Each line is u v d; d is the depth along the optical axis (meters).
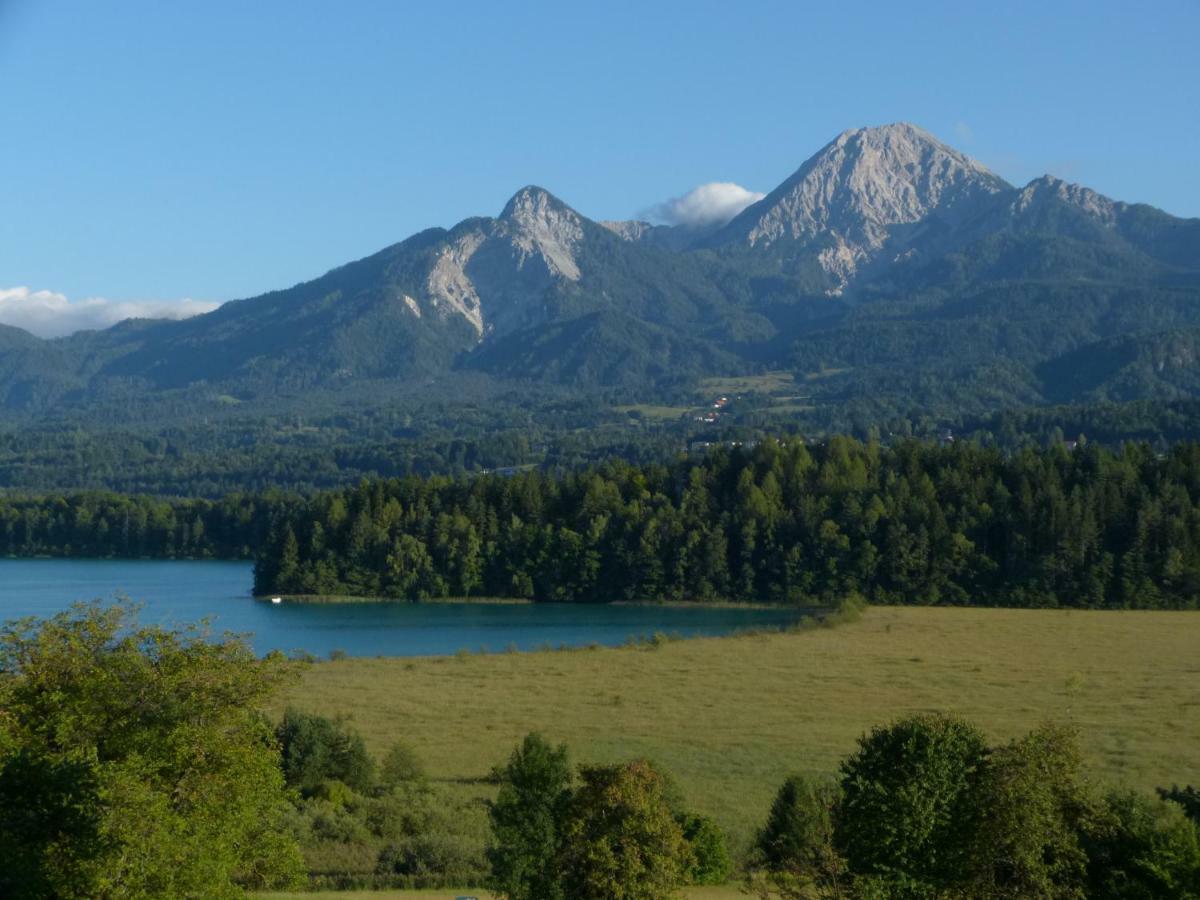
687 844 36.22
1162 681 82.31
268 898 39.00
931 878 29.95
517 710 73.00
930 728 31.47
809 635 113.81
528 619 146.00
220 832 31.88
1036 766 30.38
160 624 38.91
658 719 70.06
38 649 35.06
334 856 45.00
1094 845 30.88
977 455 183.88
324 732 54.56
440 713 72.00
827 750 61.31
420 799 51.72
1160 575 150.00
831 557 164.75
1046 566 153.00
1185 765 55.00
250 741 34.19
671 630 131.50
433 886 41.97
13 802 29.53
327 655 108.06
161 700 33.50
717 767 57.62
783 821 43.06
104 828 28.67
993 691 78.38
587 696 78.19
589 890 35.09
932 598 156.88
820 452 194.50
